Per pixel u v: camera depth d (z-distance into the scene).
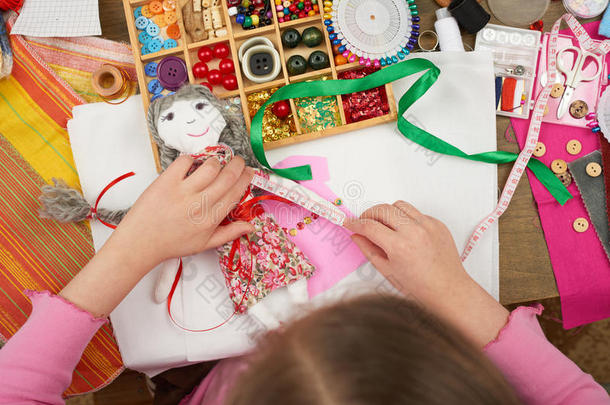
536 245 0.73
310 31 0.69
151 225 0.52
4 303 0.74
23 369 0.43
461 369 0.23
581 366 1.15
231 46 0.69
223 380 0.54
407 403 0.20
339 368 0.22
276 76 0.72
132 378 1.10
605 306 0.72
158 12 0.73
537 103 0.72
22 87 0.76
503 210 0.71
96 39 0.75
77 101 0.76
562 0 0.74
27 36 0.75
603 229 0.71
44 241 0.75
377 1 0.68
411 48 0.69
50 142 0.77
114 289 0.51
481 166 0.73
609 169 0.72
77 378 0.75
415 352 0.23
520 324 0.48
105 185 0.74
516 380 0.45
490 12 0.74
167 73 0.70
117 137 0.74
